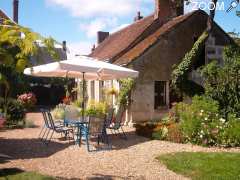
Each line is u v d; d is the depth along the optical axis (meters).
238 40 28.00
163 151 11.41
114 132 16.03
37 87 37.75
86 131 11.93
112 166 9.27
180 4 23.16
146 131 14.86
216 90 15.80
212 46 22.75
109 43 32.44
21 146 12.02
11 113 17.83
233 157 10.16
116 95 20.81
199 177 8.26
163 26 24.59
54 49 5.60
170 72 21.27
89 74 16.09
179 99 21.28
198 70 18.16
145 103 20.55
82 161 9.81
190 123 13.02
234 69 15.59
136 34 25.42
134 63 20.45
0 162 9.48
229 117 14.35
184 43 21.77
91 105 17.09
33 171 8.41
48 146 12.10
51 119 13.16
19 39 5.49
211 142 12.59
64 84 37.84
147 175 8.45
